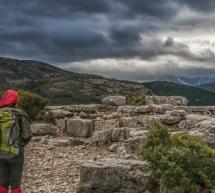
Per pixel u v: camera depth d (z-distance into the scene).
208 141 14.85
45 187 13.92
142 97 29.80
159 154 11.73
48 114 26.62
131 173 11.95
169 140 12.42
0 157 10.01
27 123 10.45
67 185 14.14
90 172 12.12
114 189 11.95
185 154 11.38
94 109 28.12
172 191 11.02
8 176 10.34
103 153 20.19
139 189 11.76
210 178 11.24
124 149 16.75
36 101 26.70
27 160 18.12
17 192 10.26
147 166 12.11
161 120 22.08
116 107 28.61
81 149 21.19
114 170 12.01
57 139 22.89
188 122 21.19
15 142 10.08
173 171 10.96
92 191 12.06
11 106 10.55
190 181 10.93
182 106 26.05
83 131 24.34
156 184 11.77
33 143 22.47
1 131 10.09
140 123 23.25
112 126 24.22
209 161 11.42
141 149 13.16
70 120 24.94
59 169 16.47
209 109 26.05
